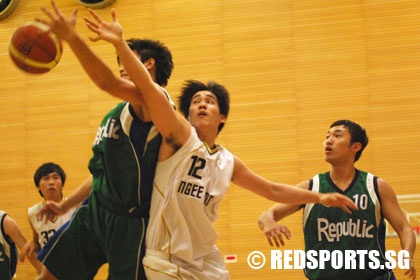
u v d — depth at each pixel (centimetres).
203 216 502
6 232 789
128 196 501
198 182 500
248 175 564
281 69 959
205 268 512
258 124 955
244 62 972
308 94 946
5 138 1045
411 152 909
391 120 919
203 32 991
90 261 540
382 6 940
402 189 905
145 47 556
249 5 981
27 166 1034
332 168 697
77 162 1016
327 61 946
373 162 915
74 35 448
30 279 1001
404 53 927
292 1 966
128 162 498
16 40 462
